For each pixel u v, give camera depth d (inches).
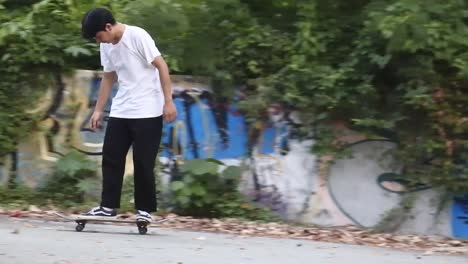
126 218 395.2
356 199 459.8
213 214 461.1
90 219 362.0
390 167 458.0
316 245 377.4
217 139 469.7
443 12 450.9
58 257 297.7
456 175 449.7
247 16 484.7
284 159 464.4
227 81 468.4
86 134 475.5
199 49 468.4
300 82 462.9
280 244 372.2
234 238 382.9
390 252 370.9
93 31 348.2
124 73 356.2
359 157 460.8
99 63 485.7
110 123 361.7
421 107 445.1
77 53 467.2
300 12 485.4
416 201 454.6
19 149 476.1
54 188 471.2
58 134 476.1
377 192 459.2
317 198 461.7
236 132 468.8
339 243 394.6
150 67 356.2
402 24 437.4
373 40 458.6
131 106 354.9
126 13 465.7
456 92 450.0
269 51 477.4
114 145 361.1
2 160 474.9
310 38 475.5
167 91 354.9
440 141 448.8
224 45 477.1
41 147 476.7
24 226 374.6
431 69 446.9
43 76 478.3
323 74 459.8
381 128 457.4
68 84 478.3
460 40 445.7
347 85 459.8
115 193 365.4
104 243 333.7
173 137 470.6
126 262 295.7
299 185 462.9
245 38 476.1
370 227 458.0
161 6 455.5
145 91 355.6
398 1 453.1
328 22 489.1
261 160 465.7
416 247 399.5
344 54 478.6
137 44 351.6
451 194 451.2
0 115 474.6
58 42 476.1
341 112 461.7
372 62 453.4
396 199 456.8
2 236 339.3
